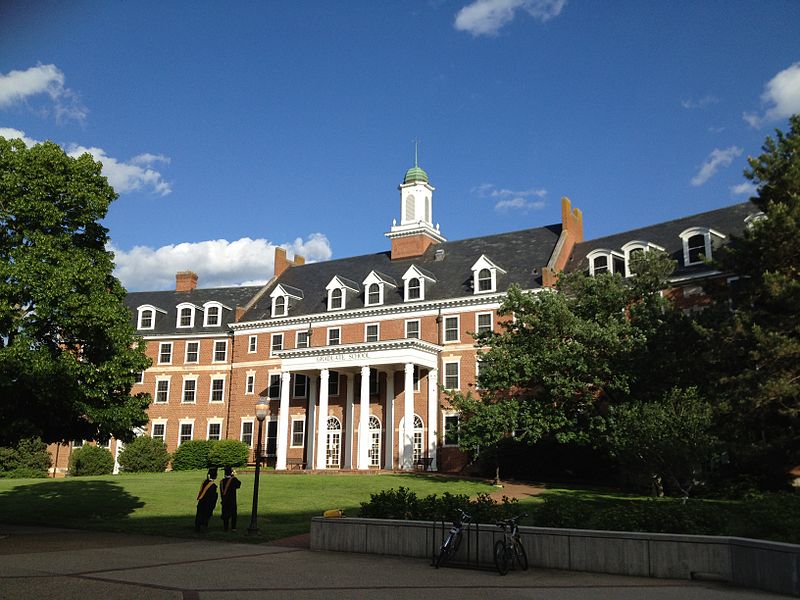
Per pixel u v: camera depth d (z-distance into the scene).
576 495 32.97
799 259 26.31
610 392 33.81
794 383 24.50
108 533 21.80
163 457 54.22
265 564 15.73
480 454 42.81
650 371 31.50
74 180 22.86
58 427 23.19
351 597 11.91
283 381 51.00
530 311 36.84
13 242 21.94
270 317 58.09
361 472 43.91
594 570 15.24
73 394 21.59
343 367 48.78
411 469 45.44
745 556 13.76
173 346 60.97
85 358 23.39
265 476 41.75
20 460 53.25
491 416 35.59
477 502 18.31
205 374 59.62
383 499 19.31
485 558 16.22
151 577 13.48
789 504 16.69
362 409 47.28
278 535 21.34
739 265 28.00
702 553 14.40
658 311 33.88
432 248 58.44
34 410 22.06
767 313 25.98
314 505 29.06
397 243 58.88
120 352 23.42
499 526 16.12
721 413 26.02
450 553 15.96
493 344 37.66
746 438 26.09
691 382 30.42
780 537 14.73
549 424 34.56
